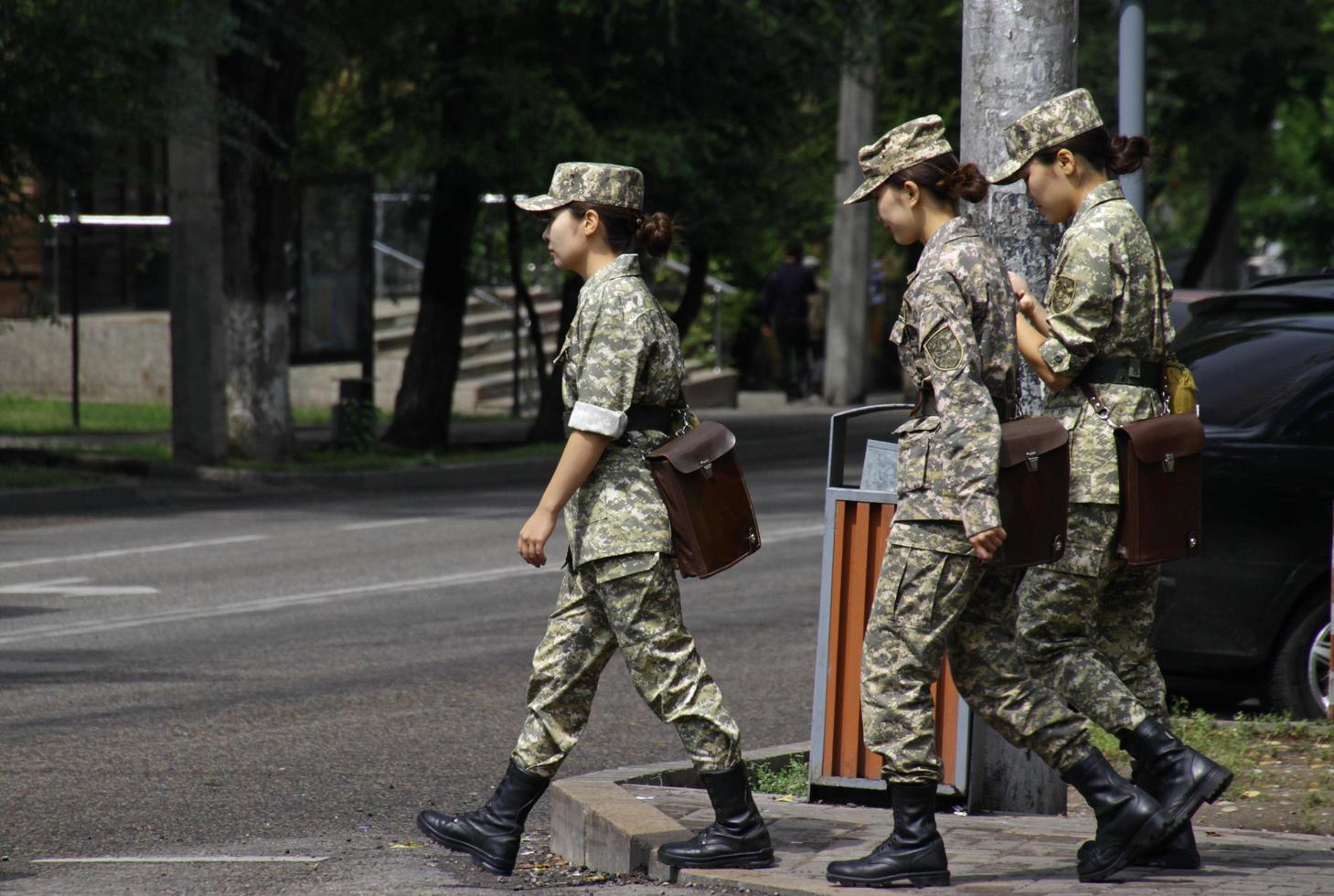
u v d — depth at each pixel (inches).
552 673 712.4
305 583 1600.6
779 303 3976.4
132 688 1154.7
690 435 684.7
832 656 795.4
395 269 4067.4
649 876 702.5
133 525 2050.9
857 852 706.2
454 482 2603.3
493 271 3245.6
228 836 811.4
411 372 2861.7
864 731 663.1
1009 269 773.9
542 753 718.5
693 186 2711.6
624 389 676.1
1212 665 1030.4
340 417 2760.8
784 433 3154.5
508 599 1514.5
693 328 4025.6
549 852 780.6
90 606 1480.1
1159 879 644.7
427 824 731.4
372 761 963.3
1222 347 1082.1
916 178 648.4
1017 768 788.0
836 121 3882.9
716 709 683.4
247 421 2546.8
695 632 1352.1
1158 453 657.6
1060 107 676.7
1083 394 674.2
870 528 789.2
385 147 2709.2
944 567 639.1
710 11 2664.9
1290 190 5605.3
